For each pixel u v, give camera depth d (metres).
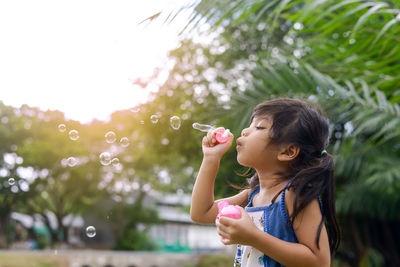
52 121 9.44
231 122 2.68
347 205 4.39
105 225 15.79
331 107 2.25
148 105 4.51
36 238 13.91
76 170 10.66
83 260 7.00
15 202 10.66
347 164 3.63
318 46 2.18
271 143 0.99
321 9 1.80
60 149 9.73
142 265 7.62
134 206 14.12
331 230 1.04
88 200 13.09
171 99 4.86
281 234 0.94
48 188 11.56
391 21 1.49
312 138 1.00
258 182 1.13
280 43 4.08
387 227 5.47
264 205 1.01
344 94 1.99
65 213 13.24
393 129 2.05
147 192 14.25
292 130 0.99
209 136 1.12
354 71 2.07
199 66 5.15
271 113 1.01
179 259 8.06
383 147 3.72
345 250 5.56
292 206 0.95
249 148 1.01
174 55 4.98
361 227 5.45
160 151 5.33
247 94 2.76
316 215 0.94
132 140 5.51
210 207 1.09
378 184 3.84
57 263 6.64
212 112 2.88
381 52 1.78
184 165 6.77
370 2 1.57
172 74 4.97
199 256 8.36
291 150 0.99
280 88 2.37
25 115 9.44
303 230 0.93
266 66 2.46
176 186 9.57
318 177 0.97
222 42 4.86
